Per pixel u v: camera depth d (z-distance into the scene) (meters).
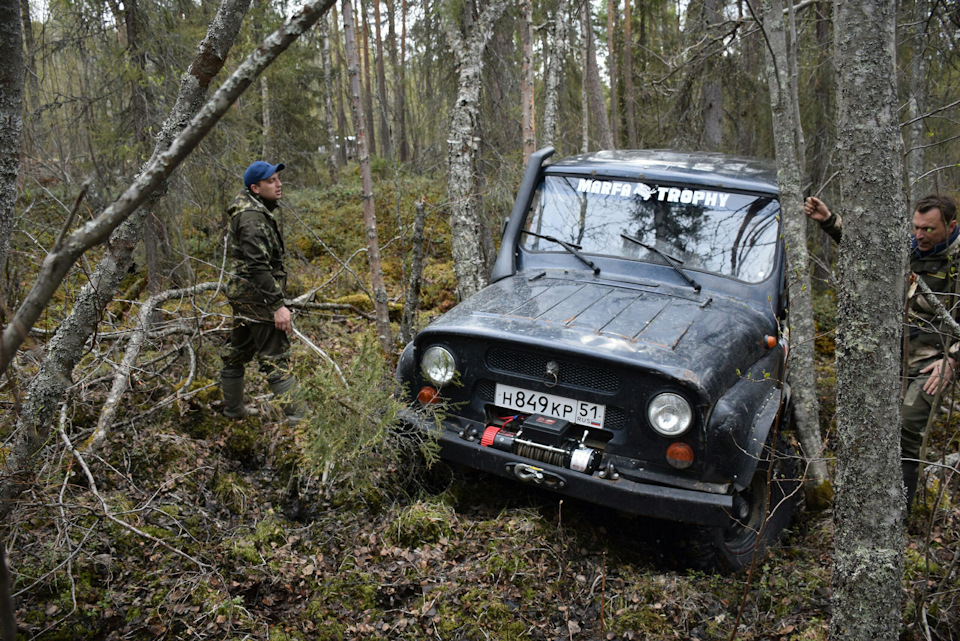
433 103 10.66
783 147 4.03
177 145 1.20
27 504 2.75
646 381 3.18
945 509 3.73
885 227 2.00
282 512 3.79
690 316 3.67
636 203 4.52
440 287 8.73
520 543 3.32
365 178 5.94
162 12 6.72
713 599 3.19
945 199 3.55
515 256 4.59
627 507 3.17
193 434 4.31
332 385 3.44
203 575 2.95
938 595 2.82
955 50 5.91
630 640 2.89
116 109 7.16
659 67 15.02
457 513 3.69
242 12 2.25
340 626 2.86
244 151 8.10
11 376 2.59
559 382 3.37
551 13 12.63
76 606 2.69
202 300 6.25
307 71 14.27
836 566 2.19
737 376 3.41
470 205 6.35
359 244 10.50
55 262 1.16
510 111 10.23
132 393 4.32
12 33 1.89
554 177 4.81
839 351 2.12
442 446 3.57
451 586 3.05
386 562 3.26
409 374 3.82
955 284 3.51
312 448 3.43
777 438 3.82
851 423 2.09
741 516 3.60
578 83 14.38
